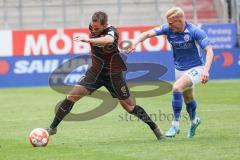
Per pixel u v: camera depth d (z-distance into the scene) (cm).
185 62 3556
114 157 2961
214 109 5425
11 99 6919
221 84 8438
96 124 4509
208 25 9550
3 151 3241
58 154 3086
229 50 9500
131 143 3456
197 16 10712
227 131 3928
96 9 10306
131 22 10375
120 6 10194
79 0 10275
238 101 6144
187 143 3384
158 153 3052
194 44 3506
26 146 3412
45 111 5584
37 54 8931
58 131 4128
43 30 8944
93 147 3325
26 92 7888
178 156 2947
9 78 8838
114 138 3728
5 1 9662
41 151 3197
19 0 9969
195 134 3794
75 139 3709
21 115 5288
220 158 2872
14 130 4275
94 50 3341
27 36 8912
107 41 3228
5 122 4797
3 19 10000
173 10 3469
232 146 3247
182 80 3509
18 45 8875
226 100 6272
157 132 3550
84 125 4456
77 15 10206
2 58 8819
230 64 9506
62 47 8981
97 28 3281
